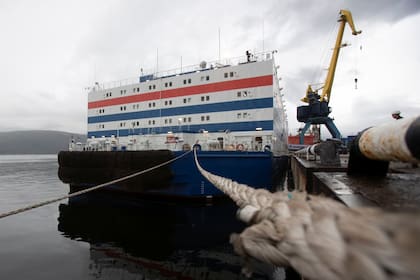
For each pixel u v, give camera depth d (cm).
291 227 86
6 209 1341
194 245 786
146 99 1945
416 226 38
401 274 39
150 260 681
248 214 133
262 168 1252
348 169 410
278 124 1831
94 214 1198
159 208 1227
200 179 1170
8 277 587
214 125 1627
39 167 5222
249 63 1576
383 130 246
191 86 1750
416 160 197
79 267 643
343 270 59
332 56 3144
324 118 2995
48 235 911
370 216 56
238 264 653
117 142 1888
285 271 604
